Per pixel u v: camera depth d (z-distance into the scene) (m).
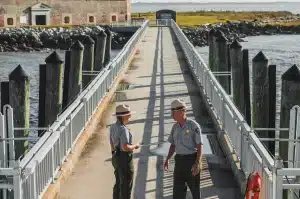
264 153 8.70
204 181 10.95
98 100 16.97
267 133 16.06
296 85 12.48
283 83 12.68
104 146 13.54
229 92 22.83
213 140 14.08
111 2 91.88
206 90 18.48
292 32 104.69
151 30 62.66
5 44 75.12
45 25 87.31
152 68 28.86
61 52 72.12
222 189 10.52
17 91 13.97
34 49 75.75
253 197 8.12
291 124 11.05
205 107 18.27
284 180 9.42
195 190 8.77
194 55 24.77
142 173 11.45
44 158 9.50
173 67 29.19
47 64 16.64
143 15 120.00
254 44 77.94
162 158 12.51
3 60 61.47
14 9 86.06
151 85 23.20
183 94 20.98
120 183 9.13
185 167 8.70
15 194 8.15
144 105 18.83
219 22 103.50
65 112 11.65
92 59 24.31
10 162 10.86
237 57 19.34
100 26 83.88
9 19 85.75
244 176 10.41
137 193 10.27
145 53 36.50
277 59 56.16
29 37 76.69
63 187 10.61
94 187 10.65
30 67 54.59
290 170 7.89
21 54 69.94
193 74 24.80
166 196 10.12
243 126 10.46
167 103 19.17
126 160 9.01
